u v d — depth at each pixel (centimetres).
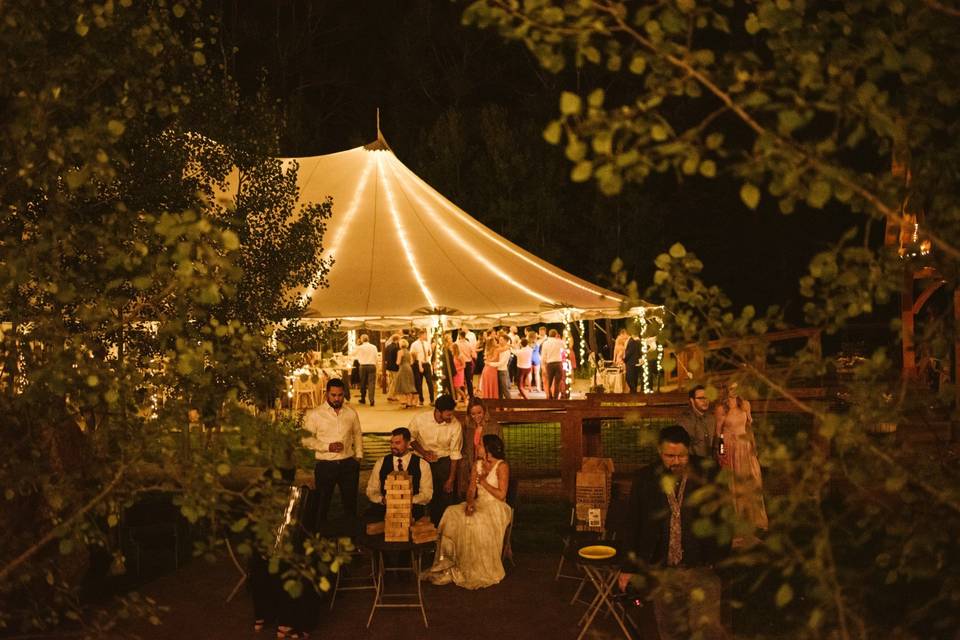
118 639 682
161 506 899
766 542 304
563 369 2148
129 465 414
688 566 561
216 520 416
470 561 827
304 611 693
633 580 370
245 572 740
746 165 284
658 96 285
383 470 847
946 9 297
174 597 805
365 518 827
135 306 436
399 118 4084
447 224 1903
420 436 956
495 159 3419
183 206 878
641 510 583
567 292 1803
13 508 595
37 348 458
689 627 542
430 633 711
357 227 1823
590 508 794
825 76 301
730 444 853
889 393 340
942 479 349
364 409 2150
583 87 3469
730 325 342
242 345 412
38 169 423
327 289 1648
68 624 676
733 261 3244
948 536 341
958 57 324
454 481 948
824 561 311
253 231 1064
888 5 311
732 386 347
